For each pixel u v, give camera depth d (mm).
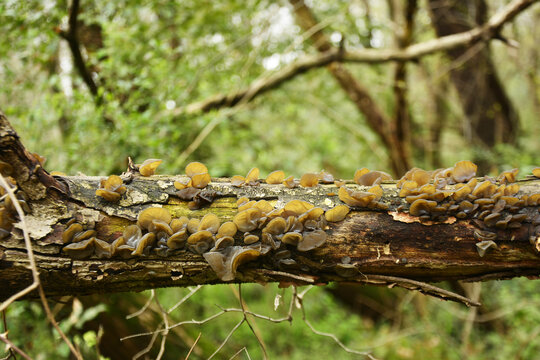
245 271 2006
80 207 1979
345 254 2053
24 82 4812
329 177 2346
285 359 6480
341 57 6227
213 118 5121
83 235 1900
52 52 4520
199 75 5664
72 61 4734
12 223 1851
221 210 2119
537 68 8203
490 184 2045
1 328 3527
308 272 2053
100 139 4496
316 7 7184
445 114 9648
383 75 8234
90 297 3672
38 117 4211
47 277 1888
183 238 1963
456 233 2033
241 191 2178
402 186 2133
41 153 4387
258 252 1909
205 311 6422
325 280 2094
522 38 8109
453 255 2053
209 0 5793
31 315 3766
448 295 2014
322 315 7695
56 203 1939
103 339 3766
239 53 6684
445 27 7359
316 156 7254
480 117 7828
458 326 7520
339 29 6539
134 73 4863
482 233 2000
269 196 2180
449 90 9523
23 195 1881
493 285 6961
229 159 6086
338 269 2047
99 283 1961
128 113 4895
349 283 2178
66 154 4449
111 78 4789
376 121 7406
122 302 3877
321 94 7992
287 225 2000
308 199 2178
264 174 6223
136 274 1957
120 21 5262
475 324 7082
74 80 4898
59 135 5094
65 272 1889
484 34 5285
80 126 4223
